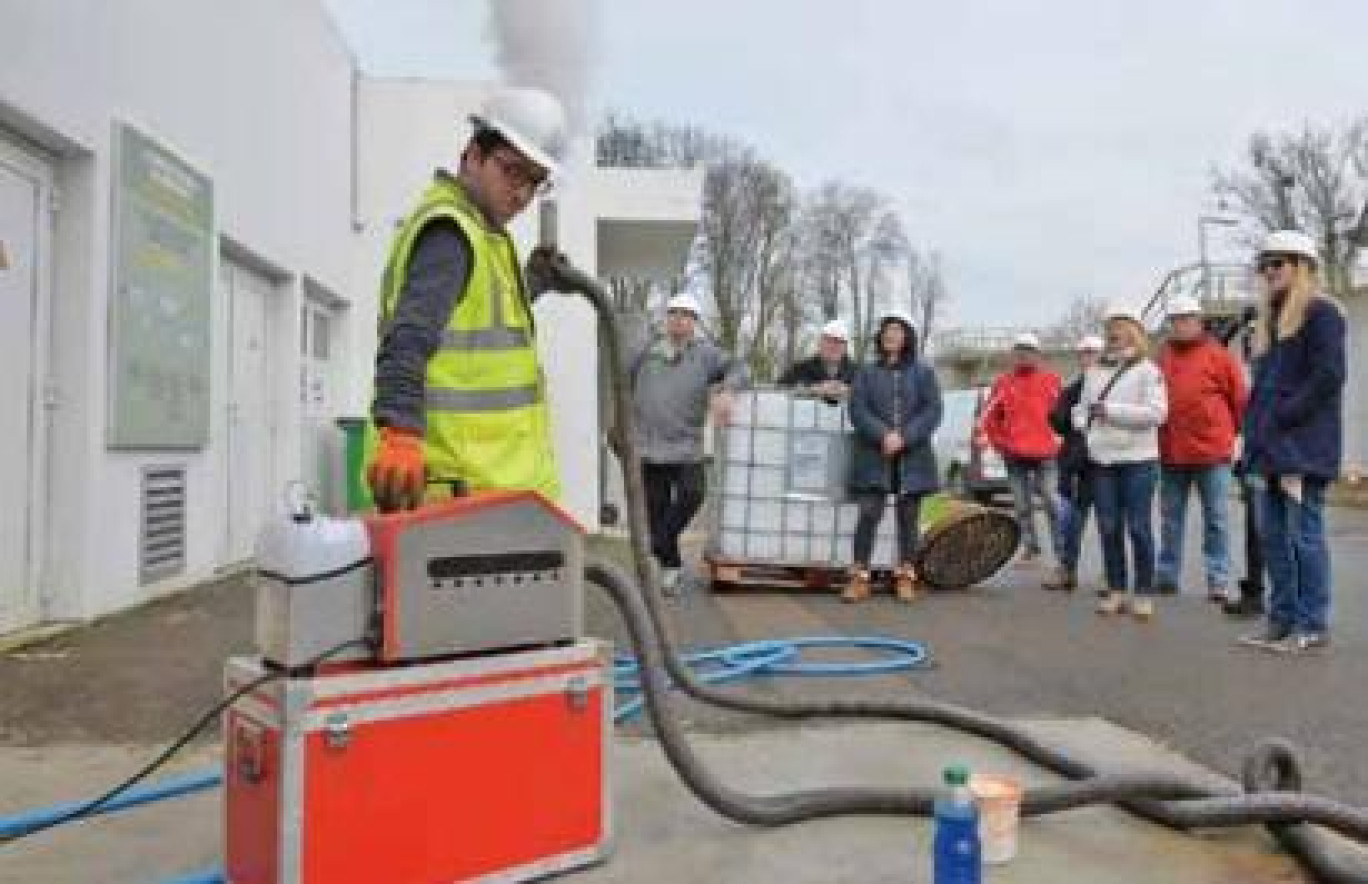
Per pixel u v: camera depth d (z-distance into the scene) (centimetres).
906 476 879
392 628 296
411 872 299
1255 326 697
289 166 1109
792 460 927
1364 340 3044
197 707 506
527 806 321
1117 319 801
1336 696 545
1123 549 802
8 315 655
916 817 379
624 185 1471
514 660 318
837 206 5903
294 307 1130
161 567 826
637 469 387
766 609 830
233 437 1003
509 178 340
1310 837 346
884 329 885
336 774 287
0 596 650
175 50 831
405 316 313
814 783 409
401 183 1380
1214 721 499
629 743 456
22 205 669
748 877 331
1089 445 802
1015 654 650
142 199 770
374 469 306
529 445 340
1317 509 659
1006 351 5706
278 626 291
